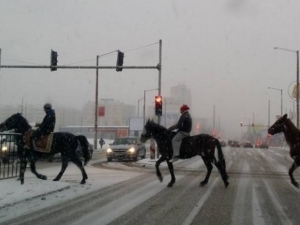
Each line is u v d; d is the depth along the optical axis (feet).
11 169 44.91
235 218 27.20
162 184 44.01
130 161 82.89
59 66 83.41
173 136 42.42
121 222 25.86
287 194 37.37
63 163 44.47
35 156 41.42
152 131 42.80
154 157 86.22
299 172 60.75
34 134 40.78
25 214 28.19
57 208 30.25
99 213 28.53
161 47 87.25
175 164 75.56
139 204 31.94
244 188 41.24
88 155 44.14
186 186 42.45
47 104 41.88
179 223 25.68
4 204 30.68
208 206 31.24
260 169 65.57
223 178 42.16
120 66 83.61
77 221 26.13
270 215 28.19
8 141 43.24
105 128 290.35
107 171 59.26
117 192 38.01
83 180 43.47
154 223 25.64
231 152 145.69
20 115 42.01
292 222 26.16
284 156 114.73
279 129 41.88
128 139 87.81
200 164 75.82
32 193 35.35
